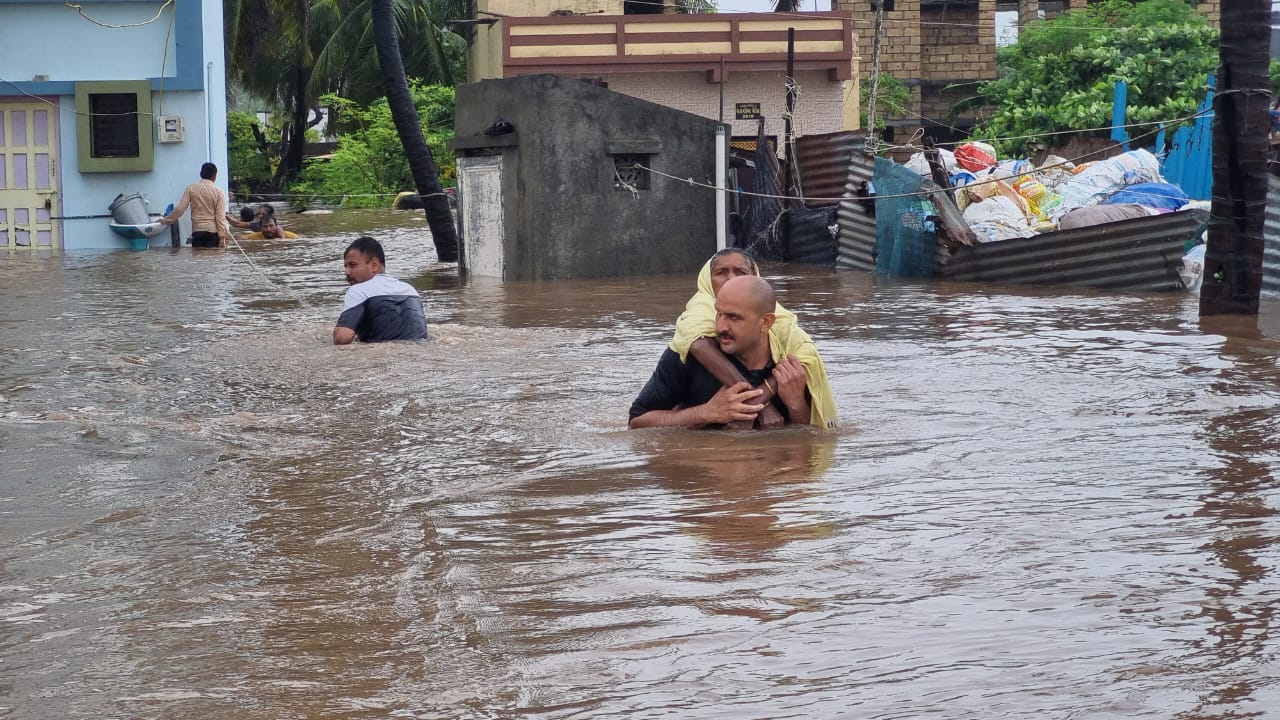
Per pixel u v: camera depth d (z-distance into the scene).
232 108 45.59
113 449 6.00
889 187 15.48
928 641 3.09
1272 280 12.34
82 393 7.61
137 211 22.09
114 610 3.58
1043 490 4.66
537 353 8.99
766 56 27.11
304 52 40.00
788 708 2.72
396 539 4.27
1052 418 6.22
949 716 2.65
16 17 22.33
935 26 39.59
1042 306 11.81
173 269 17.47
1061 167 16.28
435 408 6.95
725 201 17.25
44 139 22.55
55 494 5.11
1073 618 3.22
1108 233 13.36
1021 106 30.62
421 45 41.03
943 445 5.58
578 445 5.84
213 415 6.87
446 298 13.76
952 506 4.44
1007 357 8.46
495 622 3.34
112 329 10.70
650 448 5.69
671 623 3.28
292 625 3.39
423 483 5.16
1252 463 5.07
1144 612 3.26
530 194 16.34
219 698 2.88
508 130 16.50
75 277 16.20
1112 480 4.80
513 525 4.38
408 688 2.90
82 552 4.23
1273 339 9.30
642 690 2.84
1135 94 29.52
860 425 6.11
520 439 6.04
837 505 4.49
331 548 4.18
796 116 27.70
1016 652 3.00
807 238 17.67
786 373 6.02
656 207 16.97
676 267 17.17
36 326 10.96
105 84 22.45
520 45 26.88
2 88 22.30
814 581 3.59
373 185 39.72
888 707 2.71
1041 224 15.18
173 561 4.09
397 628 3.33
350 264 9.59
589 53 26.97
